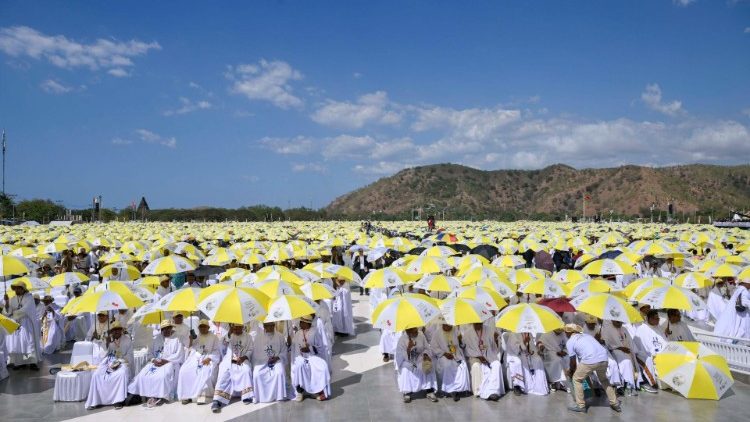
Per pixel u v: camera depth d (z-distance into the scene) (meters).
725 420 9.66
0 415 10.18
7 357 12.90
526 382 11.14
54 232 41.75
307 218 137.00
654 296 11.81
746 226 62.97
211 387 10.86
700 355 10.86
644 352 11.52
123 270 18.36
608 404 10.52
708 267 17.56
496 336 11.78
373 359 13.98
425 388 10.85
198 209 123.50
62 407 10.62
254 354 11.20
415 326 10.12
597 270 16.27
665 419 9.73
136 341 12.15
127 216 102.31
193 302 10.84
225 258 21.20
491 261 20.86
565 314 12.25
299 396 10.88
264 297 10.96
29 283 13.77
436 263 16.84
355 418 9.99
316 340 11.62
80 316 15.77
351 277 15.94
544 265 25.11
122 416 10.16
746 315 13.80
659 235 39.78
